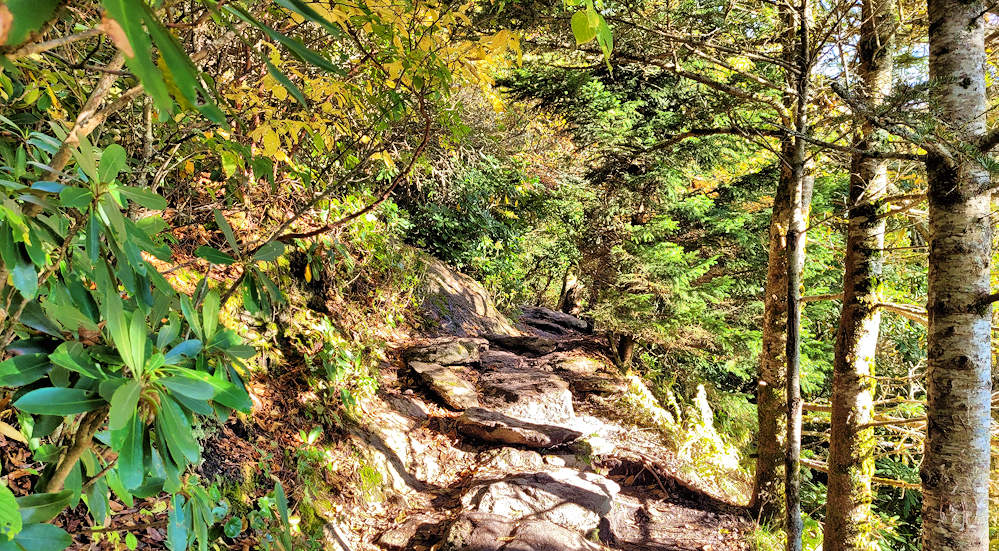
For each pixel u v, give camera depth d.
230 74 3.16
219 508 1.91
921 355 8.28
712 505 6.28
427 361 7.38
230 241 1.45
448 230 10.95
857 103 4.02
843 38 5.02
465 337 9.02
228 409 1.12
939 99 3.90
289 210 5.28
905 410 6.65
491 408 6.75
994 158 3.83
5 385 0.93
